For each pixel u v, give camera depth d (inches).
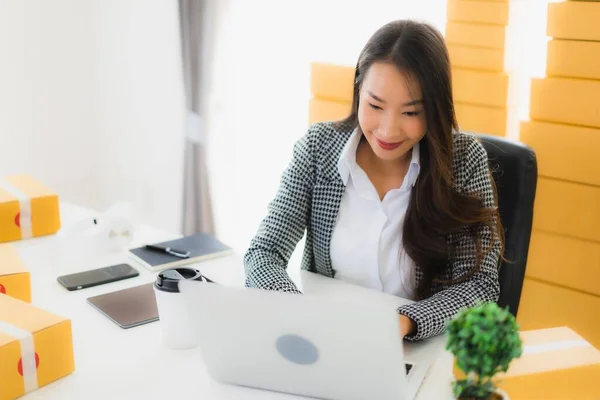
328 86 86.9
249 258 61.7
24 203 70.8
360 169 62.2
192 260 66.0
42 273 63.5
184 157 122.0
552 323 79.5
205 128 120.2
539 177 76.4
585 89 71.3
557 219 76.2
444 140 56.7
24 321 47.0
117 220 69.1
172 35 120.4
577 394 44.1
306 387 44.3
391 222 62.1
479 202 59.2
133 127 129.4
